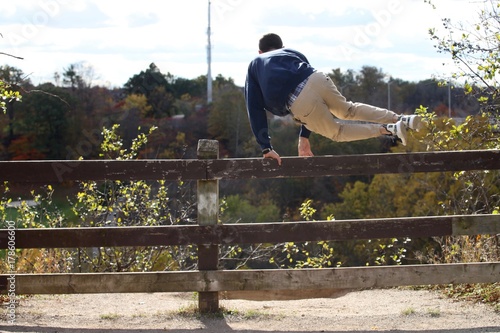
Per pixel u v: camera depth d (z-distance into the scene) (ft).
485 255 23.52
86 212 32.45
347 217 99.35
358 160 17.48
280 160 17.38
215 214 17.37
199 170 17.30
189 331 16.28
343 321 17.38
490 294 19.83
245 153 83.30
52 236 17.06
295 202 102.73
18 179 16.93
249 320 17.39
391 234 17.53
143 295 22.52
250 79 17.79
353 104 17.75
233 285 17.42
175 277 17.38
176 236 17.30
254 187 100.37
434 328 16.46
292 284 17.40
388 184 98.43
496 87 24.52
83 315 18.26
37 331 16.12
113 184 32.96
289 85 17.08
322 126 17.51
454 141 26.81
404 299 21.47
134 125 66.90
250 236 17.37
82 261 30.48
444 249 26.00
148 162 17.20
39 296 21.35
